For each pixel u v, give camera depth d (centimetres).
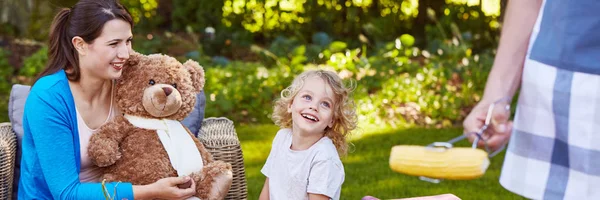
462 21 950
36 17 871
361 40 888
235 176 322
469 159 174
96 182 280
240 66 761
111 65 265
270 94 690
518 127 162
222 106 661
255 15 1016
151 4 1038
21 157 308
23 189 278
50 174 265
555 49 151
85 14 262
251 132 621
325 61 803
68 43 268
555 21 152
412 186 473
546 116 155
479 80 725
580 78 148
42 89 266
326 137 279
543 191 156
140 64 283
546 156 156
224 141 322
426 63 803
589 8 146
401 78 718
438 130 643
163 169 278
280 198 284
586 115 147
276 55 827
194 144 290
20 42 850
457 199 304
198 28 998
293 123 277
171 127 285
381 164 527
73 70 270
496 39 891
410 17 1004
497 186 476
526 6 165
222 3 1017
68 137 267
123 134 278
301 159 274
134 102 279
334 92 272
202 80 302
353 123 279
